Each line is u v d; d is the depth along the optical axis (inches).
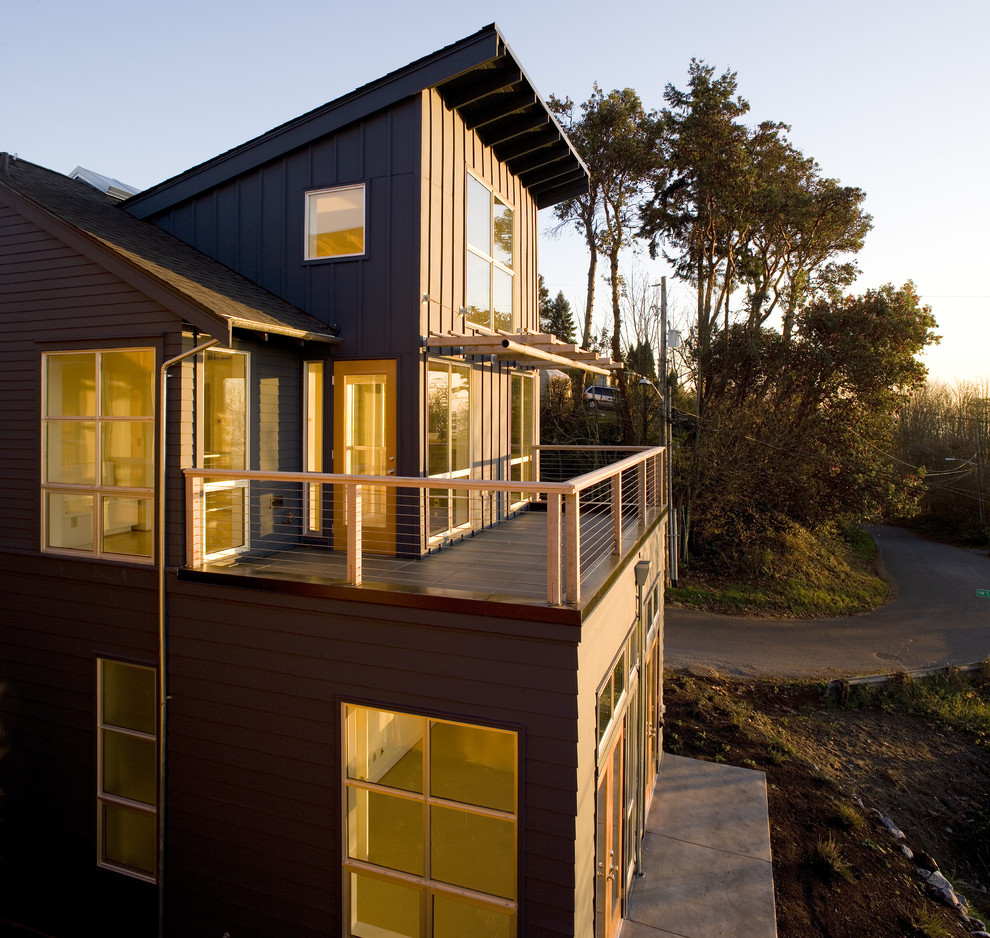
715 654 575.5
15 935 229.8
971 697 500.7
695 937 225.8
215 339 202.5
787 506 863.1
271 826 194.2
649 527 301.9
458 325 301.1
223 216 301.7
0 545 243.9
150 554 219.3
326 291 282.2
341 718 185.0
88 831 228.7
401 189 269.6
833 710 476.7
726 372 885.8
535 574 215.9
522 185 386.3
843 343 844.6
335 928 187.3
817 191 996.6
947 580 853.2
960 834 355.6
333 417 281.4
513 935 167.9
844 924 247.0
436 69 261.9
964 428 1219.2
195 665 204.5
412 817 187.3
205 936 203.2
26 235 233.5
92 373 228.4
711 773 346.0
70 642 230.5
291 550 272.8
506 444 372.2
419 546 260.5
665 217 943.0
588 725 173.2
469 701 169.8
